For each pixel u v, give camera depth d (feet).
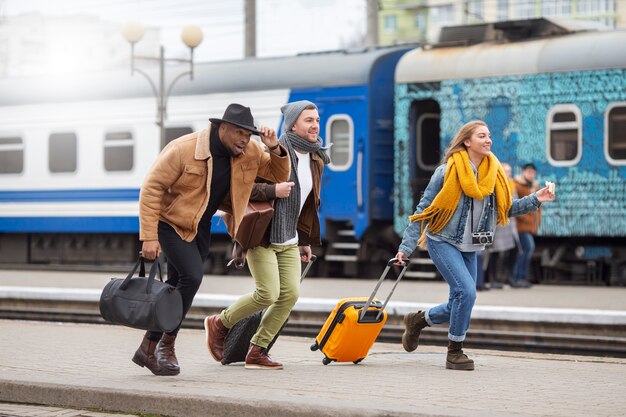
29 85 100.48
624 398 29.45
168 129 92.43
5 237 106.32
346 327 35.58
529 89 77.41
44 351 38.91
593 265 79.20
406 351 40.96
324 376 33.32
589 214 75.31
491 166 35.27
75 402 30.14
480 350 42.98
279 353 40.42
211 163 31.86
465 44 81.00
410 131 82.12
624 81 74.33
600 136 75.00
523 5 323.37
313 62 86.38
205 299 57.93
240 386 30.71
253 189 33.27
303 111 34.63
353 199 83.71
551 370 35.81
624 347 47.42
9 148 100.58
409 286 73.82
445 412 26.02
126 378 32.17
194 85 91.04
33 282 77.25
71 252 103.09
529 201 36.11
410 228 35.91
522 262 73.31
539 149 77.05
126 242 100.17
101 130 95.45
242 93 88.58
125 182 94.02
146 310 30.99
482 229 35.58
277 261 34.71
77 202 96.73
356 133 83.66
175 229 32.04
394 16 338.95
